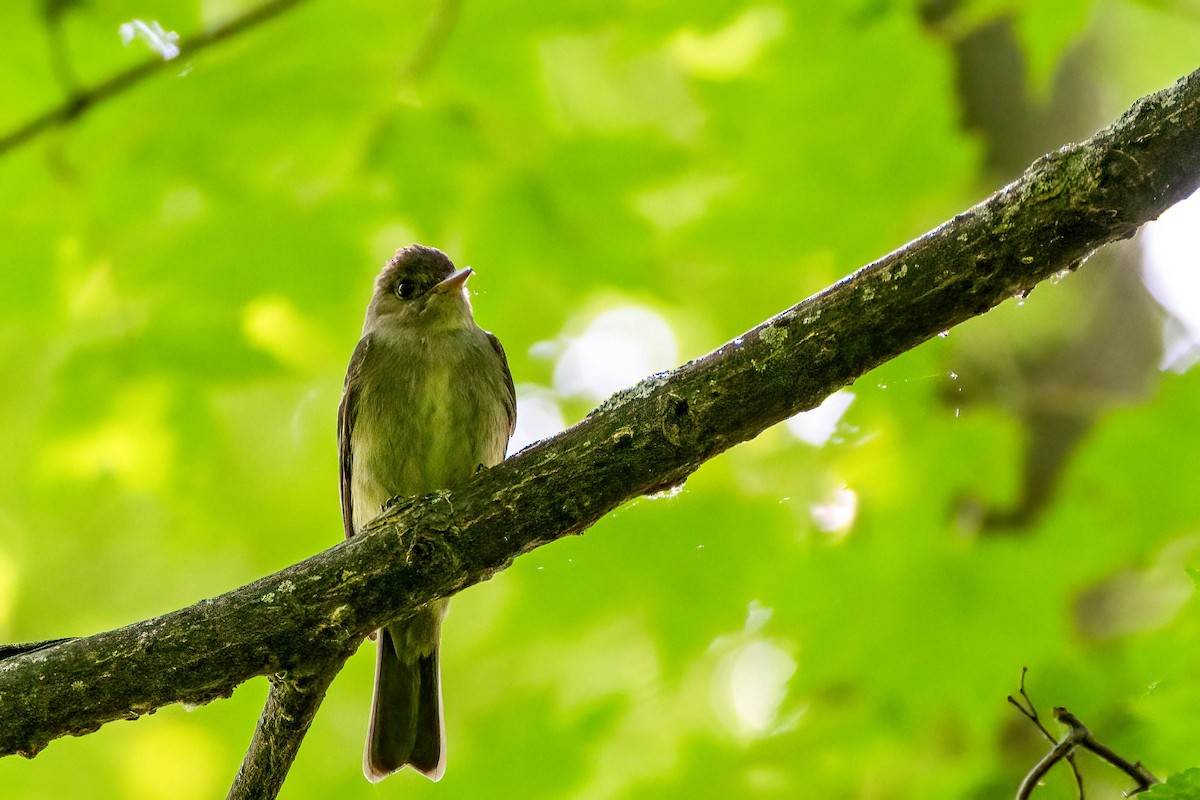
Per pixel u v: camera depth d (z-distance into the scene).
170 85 10.06
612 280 11.08
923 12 10.43
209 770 12.98
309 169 10.69
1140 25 11.76
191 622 6.51
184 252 10.83
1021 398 10.59
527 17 10.15
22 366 12.47
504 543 6.63
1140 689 8.84
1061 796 9.34
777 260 11.04
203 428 11.63
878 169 10.76
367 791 12.72
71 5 9.66
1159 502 9.20
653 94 11.70
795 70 10.73
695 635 10.45
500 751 10.94
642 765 11.37
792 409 6.44
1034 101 11.14
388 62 10.29
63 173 10.19
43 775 12.95
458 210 10.95
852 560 9.93
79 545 14.03
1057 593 9.45
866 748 10.08
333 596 6.57
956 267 6.11
